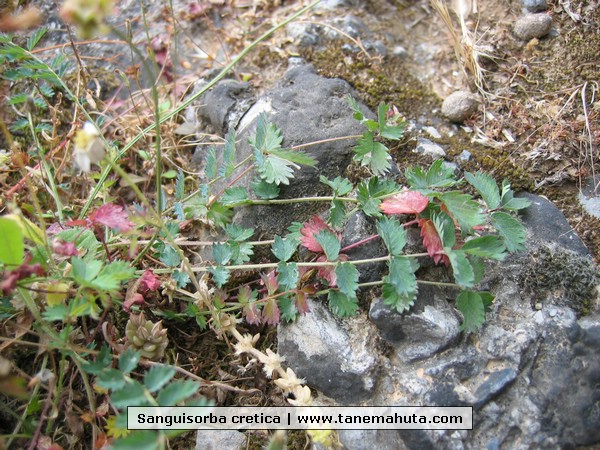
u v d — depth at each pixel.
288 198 0.22
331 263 0.19
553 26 0.26
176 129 0.26
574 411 0.18
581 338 0.18
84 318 0.20
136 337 0.19
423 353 0.19
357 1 0.28
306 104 0.23
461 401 0.18
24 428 0.19
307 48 0.26
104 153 0.16
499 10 0.27
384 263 0.20
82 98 0.26
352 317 0.20
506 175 0.22
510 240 0.19
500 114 0.24
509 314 0.19
